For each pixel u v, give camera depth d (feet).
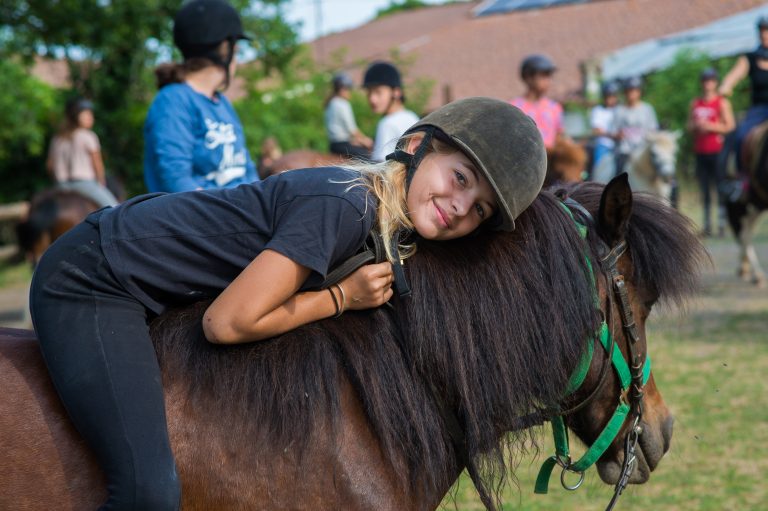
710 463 14.02
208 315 6.19
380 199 6.55
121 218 6.47
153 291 6.44
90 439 5.91
